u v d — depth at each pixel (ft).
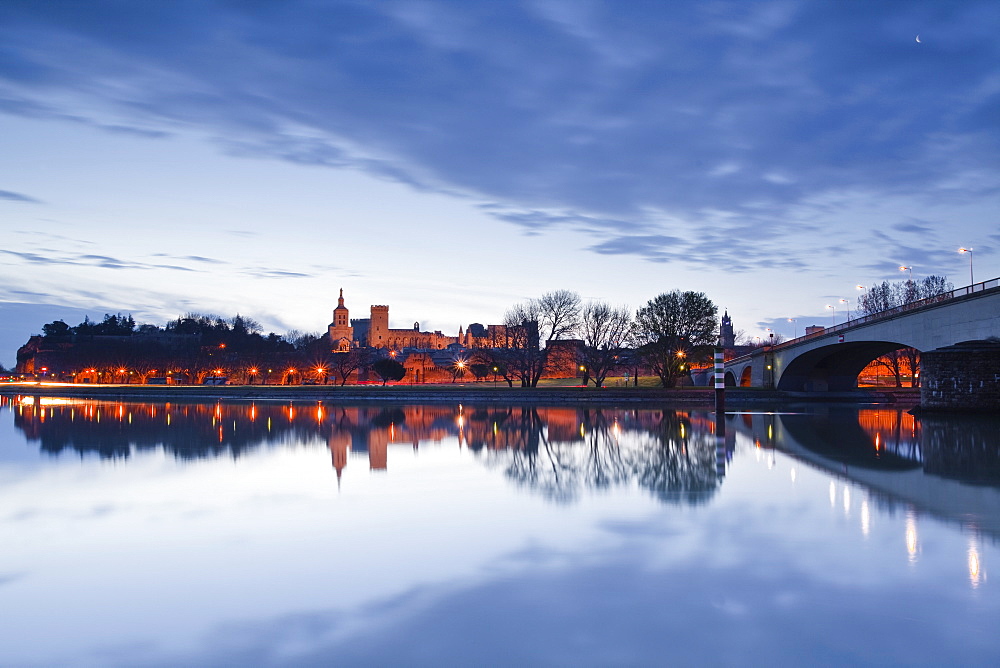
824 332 353.92
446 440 182.39
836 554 69.46
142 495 102.58
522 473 122.72
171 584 63.05
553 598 58.34
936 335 260.62
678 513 88.17
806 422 238.89
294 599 59.00
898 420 242.78
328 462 138.21
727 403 386.73
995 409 240.32
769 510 89.45
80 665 48.29
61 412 314.76
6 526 83.97
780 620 53.52
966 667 46.37
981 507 90.58
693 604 56.80
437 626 53.26
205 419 265.75
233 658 48.85
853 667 46.52
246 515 89.10
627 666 47.01
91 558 70.95
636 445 168.25
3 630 53.78
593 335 461.37
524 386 454.40
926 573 63.41
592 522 83.76
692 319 435.94
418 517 87.30
